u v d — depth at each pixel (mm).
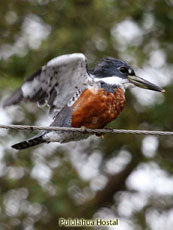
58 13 14250
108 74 9227
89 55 13812
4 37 14516
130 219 14773
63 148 14422
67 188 13789
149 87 9406
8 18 14602
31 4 14516
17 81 13094
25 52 13922
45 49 13305
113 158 15047
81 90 8695
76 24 14047
